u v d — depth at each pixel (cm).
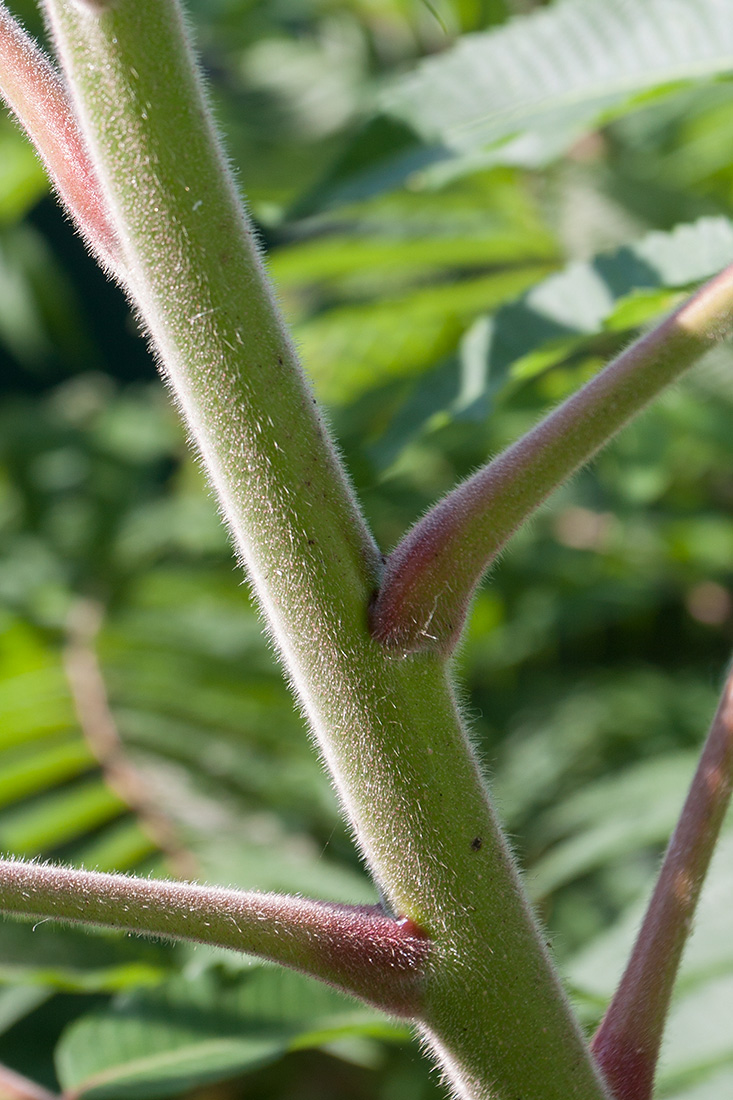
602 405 39
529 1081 39
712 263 50
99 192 39
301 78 130
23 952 52
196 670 81
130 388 155
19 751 75
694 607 116
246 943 39
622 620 117
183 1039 48
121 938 53
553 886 72
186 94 38
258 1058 48
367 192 56
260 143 124
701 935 52
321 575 39
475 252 89
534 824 92
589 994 51
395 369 91
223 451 38
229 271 38
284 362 38
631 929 57
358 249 87
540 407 88
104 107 37
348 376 91
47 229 181
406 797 39
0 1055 65
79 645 85
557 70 53
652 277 50
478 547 39
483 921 39
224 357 38
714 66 51
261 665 84
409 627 39
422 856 39
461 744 39
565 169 94
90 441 139
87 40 37
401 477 110
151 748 76
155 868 69
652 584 109
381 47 129
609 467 90
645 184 93
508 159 63
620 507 102
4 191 112
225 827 72
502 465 39
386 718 39
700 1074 50
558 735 100
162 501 125
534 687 109
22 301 138
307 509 39
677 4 52
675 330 38
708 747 41
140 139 37
